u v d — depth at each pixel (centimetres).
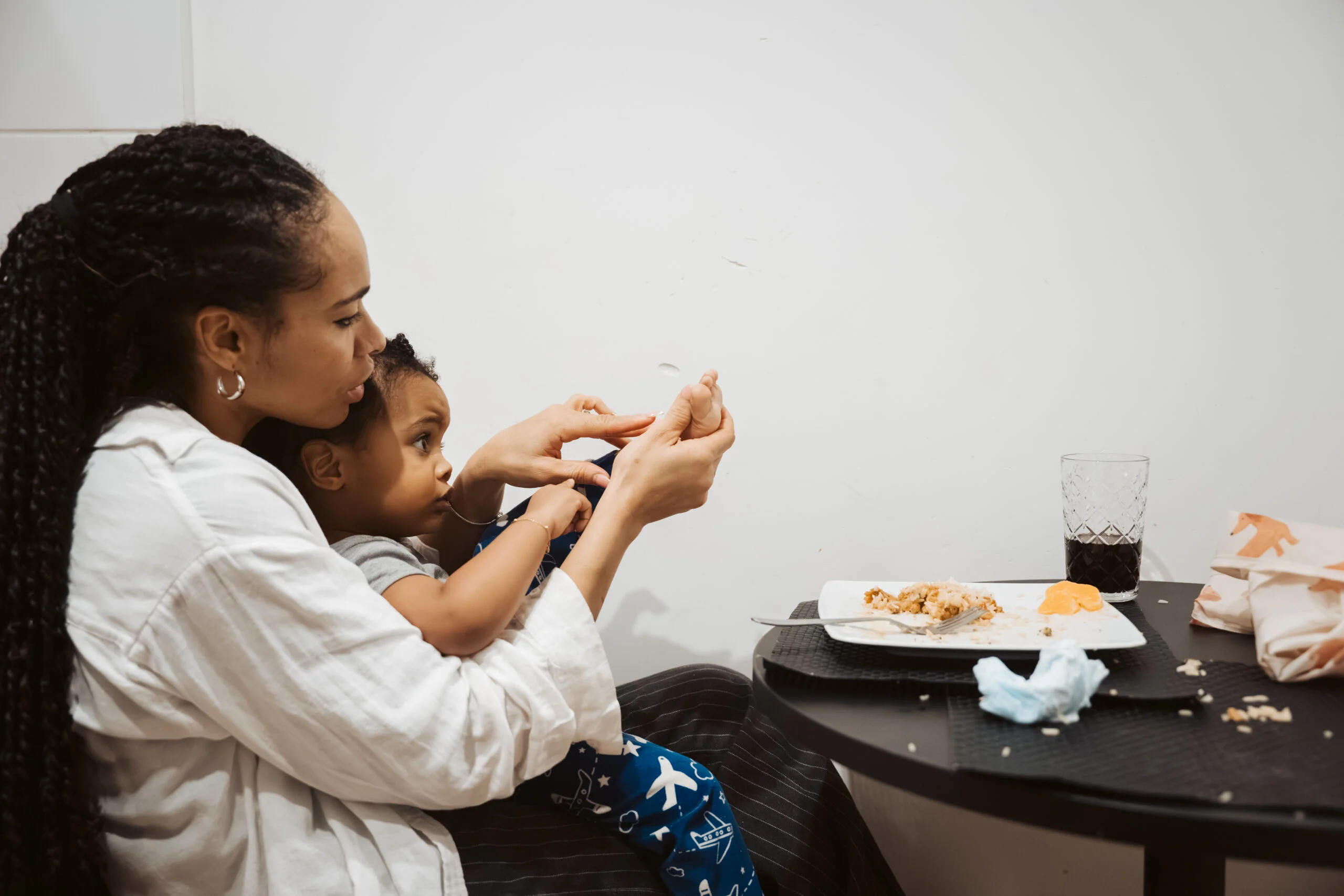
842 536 128
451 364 128
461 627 77
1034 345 124
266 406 78
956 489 126
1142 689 73
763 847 102
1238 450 122
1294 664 75
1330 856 53
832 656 84
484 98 126
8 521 66
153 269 69
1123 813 56
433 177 127
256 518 69
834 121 124
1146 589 112
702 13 124
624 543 88
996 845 124
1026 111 122
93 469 69
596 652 80
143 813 69
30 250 68
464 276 127
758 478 128
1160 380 123
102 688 67
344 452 89
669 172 126
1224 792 56
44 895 66
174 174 69
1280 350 121
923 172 124
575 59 125
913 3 122
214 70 125
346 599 71
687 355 127
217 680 68
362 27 125
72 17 121
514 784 77
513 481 101
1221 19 119
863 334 126
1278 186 120
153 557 66
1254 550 91
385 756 70
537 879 80
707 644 130
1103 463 103
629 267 127
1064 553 125
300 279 72
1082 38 121
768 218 125
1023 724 69
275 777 73
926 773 63
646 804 89
